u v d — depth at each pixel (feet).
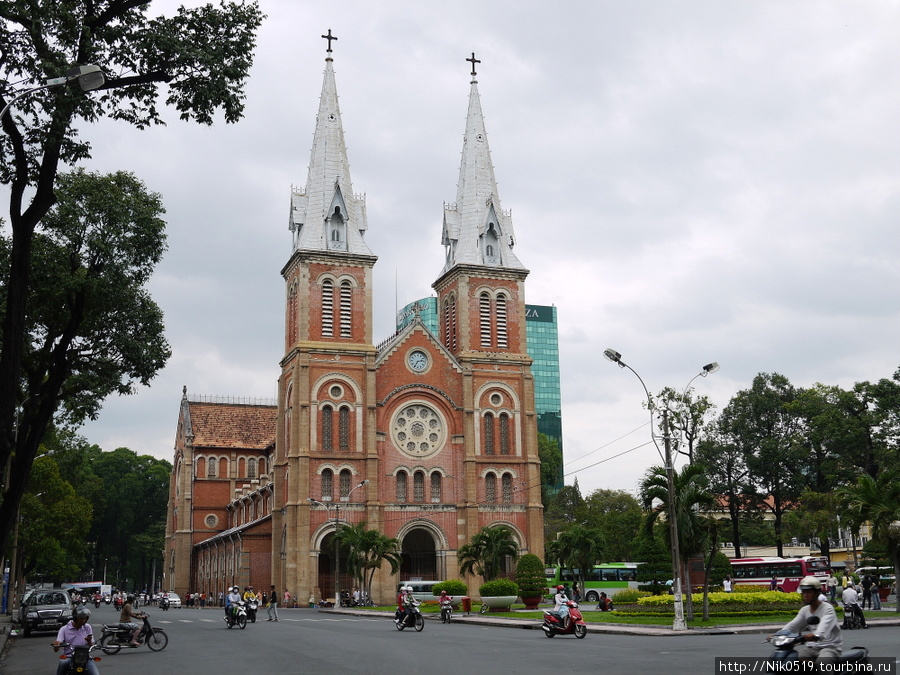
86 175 142.61
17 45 89.81
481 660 95.86
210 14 96.78
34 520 276.82
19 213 96.22
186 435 399.85
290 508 272.31
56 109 88.48
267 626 171.22
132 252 141.18
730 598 165.37
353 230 298.76
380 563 252.83
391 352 293.64
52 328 144.46
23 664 108.06
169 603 315.78
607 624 152.35
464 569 256.11
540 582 221.46
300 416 276.41
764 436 332.80
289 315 303.27
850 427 293.02
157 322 150.71
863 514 176.65
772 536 415.23
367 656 102.01
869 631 128.47
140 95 98.43
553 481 455.63
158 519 516.32
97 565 517.14
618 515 393.09
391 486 284.00
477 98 328.08
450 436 293.64
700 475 156.25
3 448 91.20
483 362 300.61
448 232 317.63
